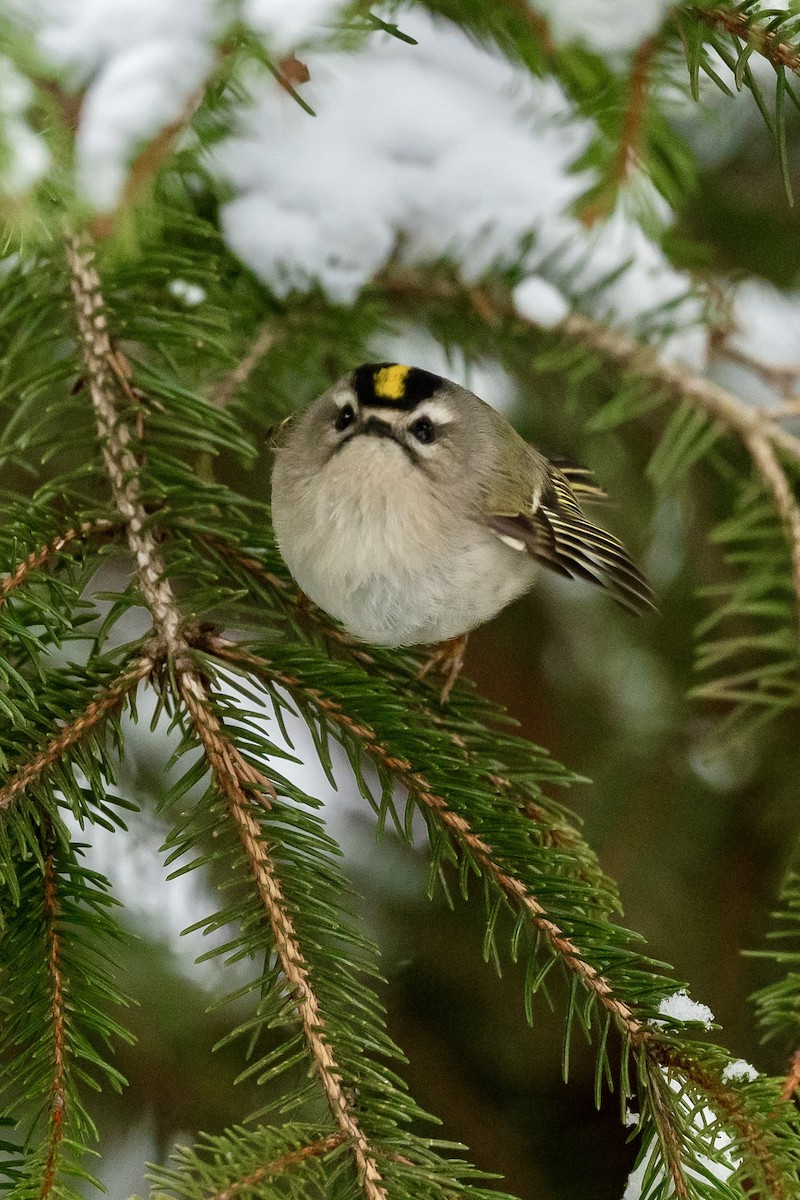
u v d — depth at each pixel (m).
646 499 3.31
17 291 3.21
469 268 3.26
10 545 3.19
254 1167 3.15
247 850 3.17
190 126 3.20
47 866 3.17
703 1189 3.16
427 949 3.28
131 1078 3.25
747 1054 3.26
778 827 3.28
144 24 3.16
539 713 3.31
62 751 3.18
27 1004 3.16
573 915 3.18
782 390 3.27
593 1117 3.27
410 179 3.26
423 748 3.19
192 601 3.19
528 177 3.26
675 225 3.29
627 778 3.29
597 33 3.20
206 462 3.25
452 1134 3.26
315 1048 3.16
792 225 3.30
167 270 3.21
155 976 3.25
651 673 3.30
